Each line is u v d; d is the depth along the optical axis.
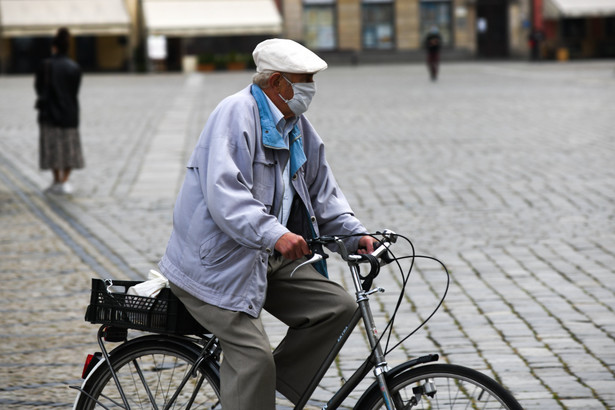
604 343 11.15
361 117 39.62
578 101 44.88
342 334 7.09
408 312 12.71
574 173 24.58
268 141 6.96
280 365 7.33
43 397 9.59
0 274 15.00
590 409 9.09
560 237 17.34
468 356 10.80
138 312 7.11
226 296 6.85
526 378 10.02
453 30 95.94
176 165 27.45
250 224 6.52
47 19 85.06
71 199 22.31
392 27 95.75
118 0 87.50
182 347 7.21
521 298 13.28
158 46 88.31
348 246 7.45
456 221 19.02
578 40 97.12
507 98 47.78
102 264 15.67
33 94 56.62
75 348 11.25
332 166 26.56
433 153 28.81
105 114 42.81
